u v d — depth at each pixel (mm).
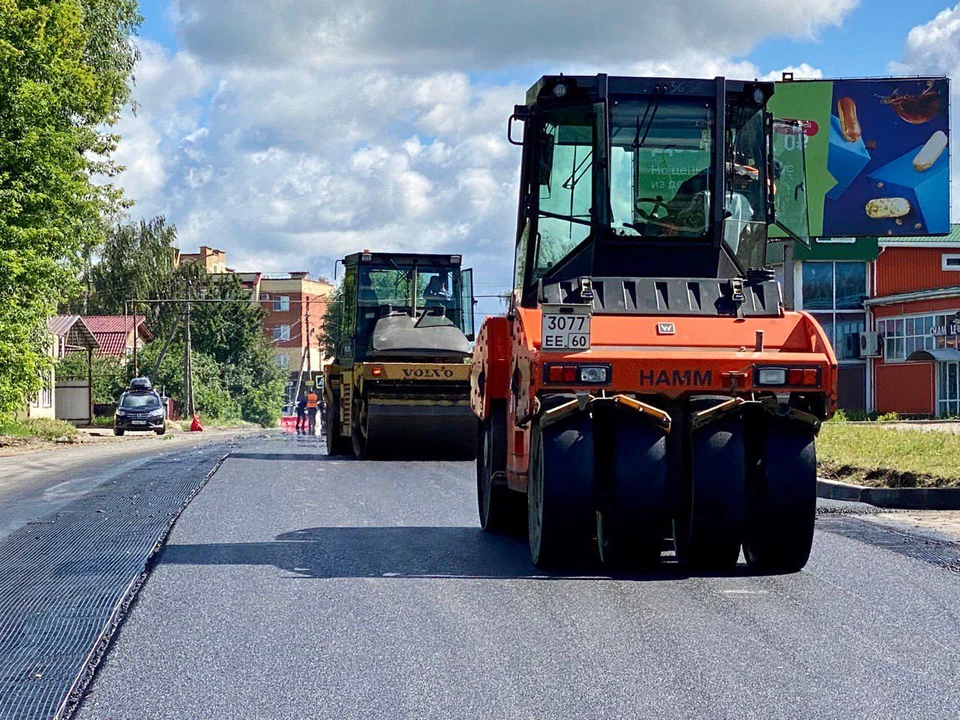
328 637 7281
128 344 84500
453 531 11922
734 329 9656
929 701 5918
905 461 16188
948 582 8953
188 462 22359
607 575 9297
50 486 18203
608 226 10383
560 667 6535
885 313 53688
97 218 37938
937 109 35312
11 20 33781
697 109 10484
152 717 5770
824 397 9250
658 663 6609
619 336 9469
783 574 9312
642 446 9125
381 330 23312
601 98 10414
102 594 8711
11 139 34156
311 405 52406
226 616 7867
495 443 11375
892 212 35562
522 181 10703
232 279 99562
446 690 6141
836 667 6535
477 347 12398
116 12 43562
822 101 35500
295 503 14336
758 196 10664
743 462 9141
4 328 33438
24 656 6969
